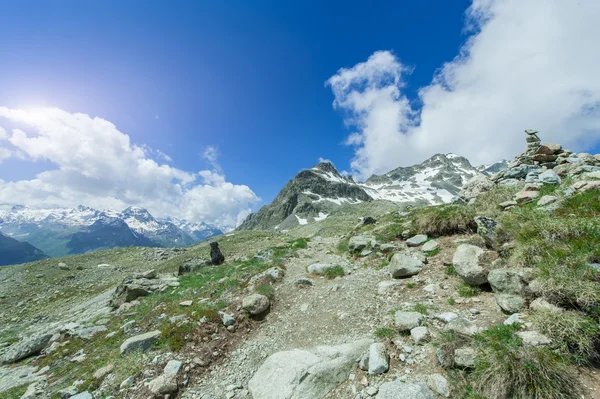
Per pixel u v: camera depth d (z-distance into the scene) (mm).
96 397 8430
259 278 16125
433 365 6520
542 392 4852
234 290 15555
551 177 15289
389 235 18719
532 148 20453
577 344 5457
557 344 5508
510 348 5633
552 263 7301
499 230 10430
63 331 16172
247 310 12039
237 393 7938
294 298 13234
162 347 10305
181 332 10750
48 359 13266
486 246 11109
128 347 10383
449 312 8203
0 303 34125
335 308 11227
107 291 33500
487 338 6137
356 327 9469
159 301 18562
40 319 25922
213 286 18484
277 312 12273
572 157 17797
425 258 12922
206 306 13398
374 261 16422
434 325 7934
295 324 10945
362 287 12555
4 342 19594
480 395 5352
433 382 5973
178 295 18922
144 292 22172
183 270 29516
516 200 14211
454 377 5867
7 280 42250
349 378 7086
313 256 22453
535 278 7215
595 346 5270
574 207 10078
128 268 50219
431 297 9758
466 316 7816
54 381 10391
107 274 46375
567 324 5602
